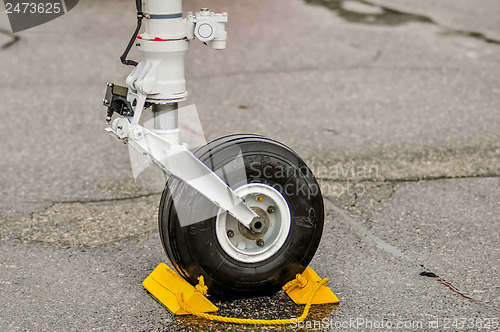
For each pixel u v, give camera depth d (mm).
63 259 3242
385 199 3715
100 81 5508
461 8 7953
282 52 6258
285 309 2904
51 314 2898
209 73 5645
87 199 3754
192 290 2877
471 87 5324
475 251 3271
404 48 6398
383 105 4930
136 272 3152
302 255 2908
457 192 3777
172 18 2740
